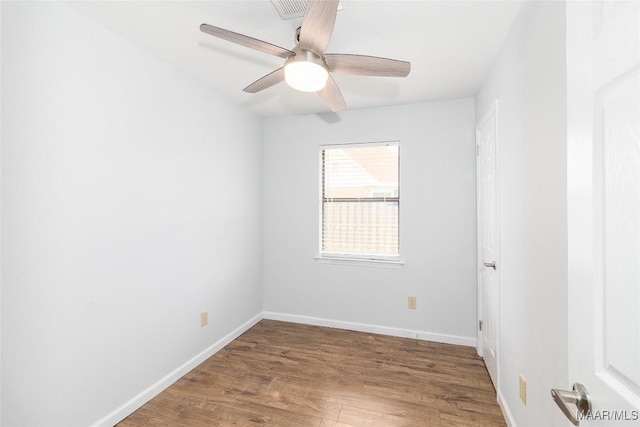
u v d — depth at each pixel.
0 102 1.28
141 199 1.93
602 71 0.59
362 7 1.52
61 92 1.49
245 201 3.12
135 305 1.89
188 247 2.34
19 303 1.35
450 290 2.84
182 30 1.74
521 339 1.52
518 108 1.56
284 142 3.39
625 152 0.53
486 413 1.84
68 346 1.53
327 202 3.31
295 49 1.46
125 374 1.83
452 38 1.80
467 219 2.78
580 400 0.64
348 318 3.17
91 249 1.63
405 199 2.97
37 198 1.40
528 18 1.42
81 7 1.53
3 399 1.31
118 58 1.78
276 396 2.01
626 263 0.53
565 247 1.08
